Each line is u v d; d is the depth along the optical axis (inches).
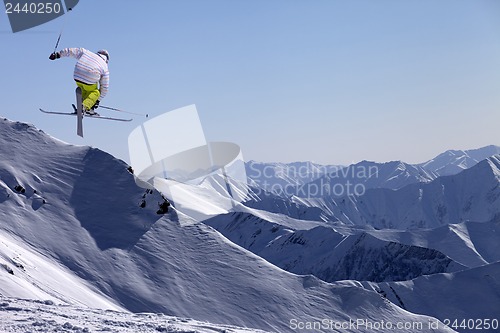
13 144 5226.4
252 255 4488.2
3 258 2711.6
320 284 4325.8
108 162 5260.8
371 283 7785.4
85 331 471.5
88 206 4621.1
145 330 519.8
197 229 4704.7
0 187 4407.0
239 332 629.9
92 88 481.4
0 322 479.8
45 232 4052.7
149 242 4338.1
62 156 5246.1
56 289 2775.6
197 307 3676.2
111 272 3796.8
